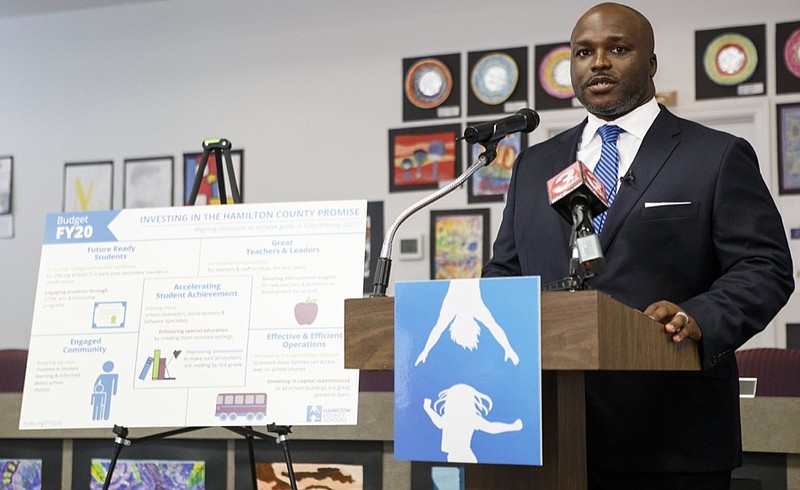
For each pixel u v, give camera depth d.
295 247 2.45
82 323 2.51
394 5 6.18
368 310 1.60
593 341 1.39
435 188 6.00
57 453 3.13
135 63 6.63
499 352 1.47
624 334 1.46
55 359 2.51
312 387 2.37
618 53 1.99
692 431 1.84
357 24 6.25
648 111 2.02
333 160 6.22
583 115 5.78
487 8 6.02
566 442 1.56
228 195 6.39
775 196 5.46
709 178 1.92
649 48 2.02
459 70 6.04
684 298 1.90
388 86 6.16
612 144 2.01
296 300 2.42
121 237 2.55
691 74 5.62
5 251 6.74
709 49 5.61
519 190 2.13
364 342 1.60
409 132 6.09
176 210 2.53
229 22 6.48
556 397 1.56
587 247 1.54
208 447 3.02
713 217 1.91
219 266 2.47
